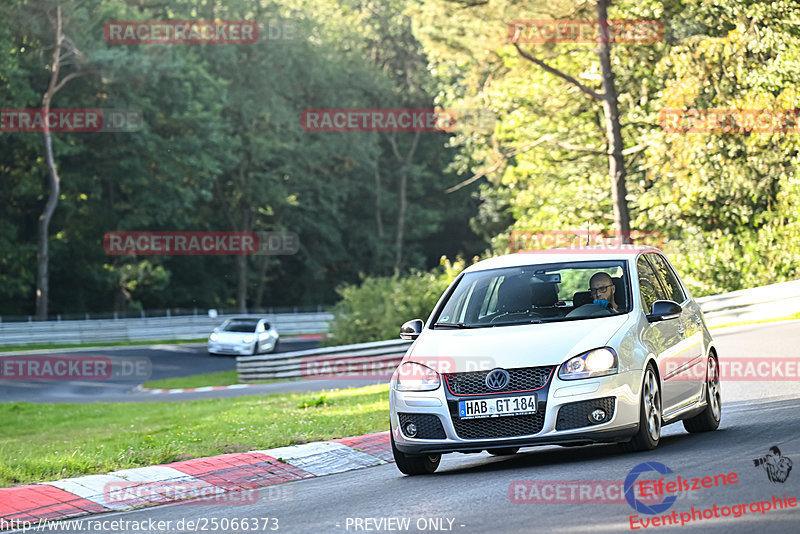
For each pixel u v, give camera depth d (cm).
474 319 3409
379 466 3844
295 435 4512
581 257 3538
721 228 12750
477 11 12425
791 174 11750
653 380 3194
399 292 11962
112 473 3609
